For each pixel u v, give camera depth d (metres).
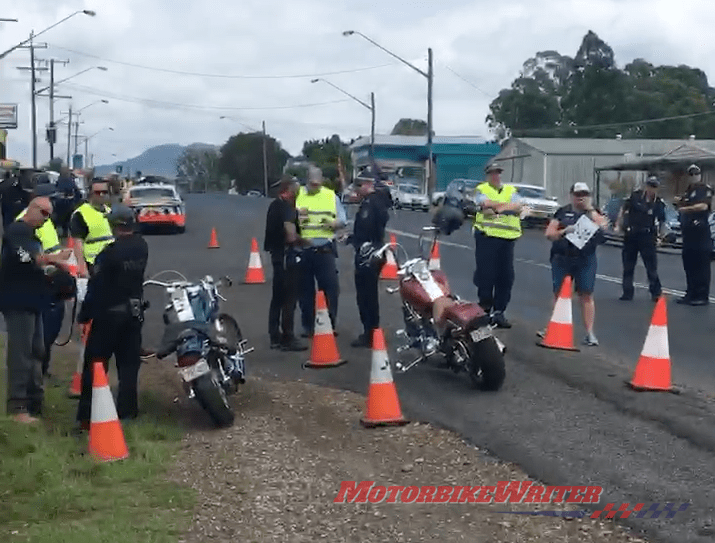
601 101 75.00
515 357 10.62
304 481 6.70
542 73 81.25
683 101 75.00
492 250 12.16
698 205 14.95
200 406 8.62
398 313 13.48
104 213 10.07
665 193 35.94
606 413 8.36
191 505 6.21
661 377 9.08
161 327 13.02
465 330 9.05
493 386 9.11
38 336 8.35
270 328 11.29
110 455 7.22
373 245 10.90
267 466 7.04
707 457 7.11
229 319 9.09
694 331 12.68
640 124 73.31
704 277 15.07
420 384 9.46
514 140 55.91
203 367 8.00
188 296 8.35
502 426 7.98
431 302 9.41
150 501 6.29
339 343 11.49
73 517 6.05
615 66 77.81
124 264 7.95
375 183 10.98
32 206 8.09
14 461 6.99
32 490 6.52
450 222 11.86
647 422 8.06
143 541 5.51
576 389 9.21
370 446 7.62
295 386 9.56
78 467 6.98
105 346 8.02
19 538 5.62
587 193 11.18
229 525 5.85
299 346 11.18
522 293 16.22
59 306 9.64
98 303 7.96
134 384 8.23
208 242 27.50
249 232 31.25
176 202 30.47
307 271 11.49
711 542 5.61
